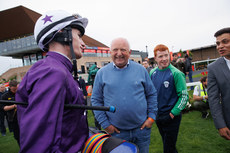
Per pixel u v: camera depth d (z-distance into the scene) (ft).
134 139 5.09
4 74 91.04
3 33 99.76
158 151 8.18
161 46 6.54
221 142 8.36
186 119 12.29
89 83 13.11
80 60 71.46
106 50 90.79
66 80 2.16
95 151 2.47
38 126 1.72
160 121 6.55
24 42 91.81
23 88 2.14
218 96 5.26
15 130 9.67
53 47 2.57
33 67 2.22
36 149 1.71
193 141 8.72
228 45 4.84
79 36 2.87
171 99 6.38
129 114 4.86
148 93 5.55
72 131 2.23
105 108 2.33
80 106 2.15
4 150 11.18
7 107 9.52
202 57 143.43
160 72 6.75
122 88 4.93
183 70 23.06
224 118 5.22
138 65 5.46
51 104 1.82
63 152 2.08
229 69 5.02
